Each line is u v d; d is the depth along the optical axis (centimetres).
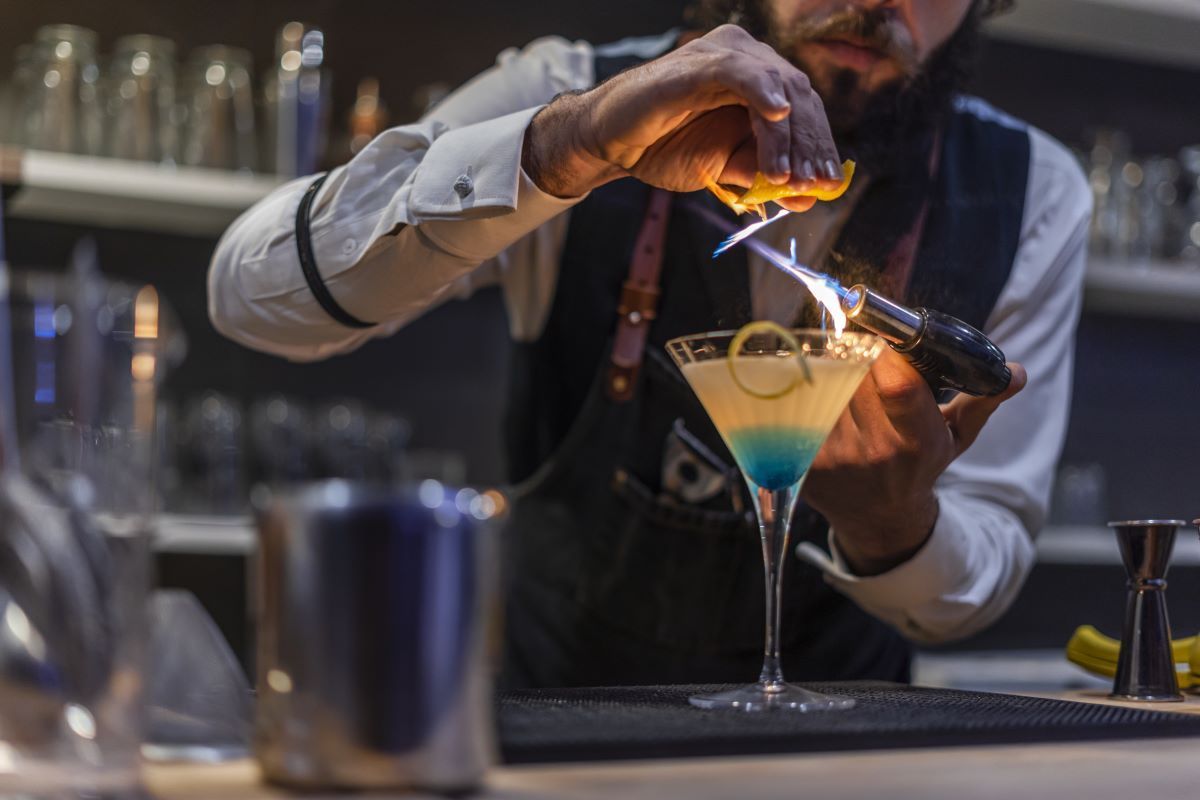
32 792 53
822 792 59
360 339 147
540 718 78
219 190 230
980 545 133
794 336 92
